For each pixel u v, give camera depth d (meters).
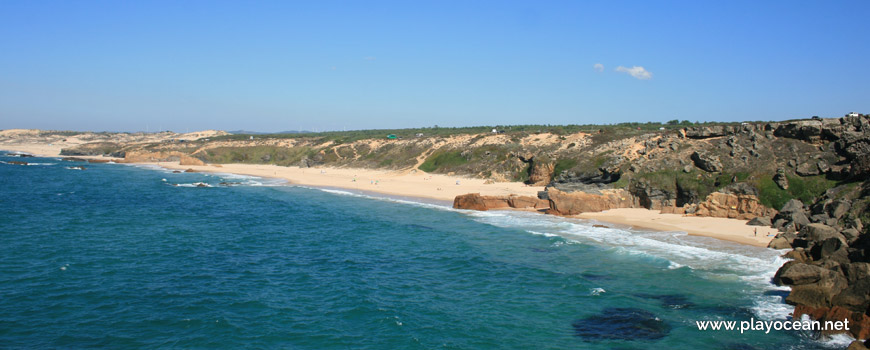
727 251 36.50
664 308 26.53
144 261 35.06
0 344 21.59
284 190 82.56
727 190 49.81
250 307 26.77
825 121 53.09
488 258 36.78
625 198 55.97
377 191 79.44
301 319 25.31
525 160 85.19
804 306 25.06
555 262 35.38
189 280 31.03
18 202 64.12
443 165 99.94
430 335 23.61
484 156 96.25
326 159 129.00
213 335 23.23
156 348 21.78
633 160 62.75
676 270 32.50
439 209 60.69
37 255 35.72
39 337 22.45
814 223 37.19
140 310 25.91
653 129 93.38
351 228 48.50
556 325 24.78
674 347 22.22
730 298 27.44
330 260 36.47
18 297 27.12
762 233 41.19
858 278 25.03
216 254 37.69
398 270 34.00
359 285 30.70
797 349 21.56
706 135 62.16
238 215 56.22
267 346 22.27
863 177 43.97
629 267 33.66
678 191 54.53
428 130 178.12
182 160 136.75
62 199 68.12
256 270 33.66
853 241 31.72
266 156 143.75
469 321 25.25
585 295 28.72
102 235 43.44
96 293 28.16
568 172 68.12
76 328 23.53
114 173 115.00
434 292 29.58
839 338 22.06
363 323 24.94
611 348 22.28
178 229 47.06
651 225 46.16
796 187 47.34
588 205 53.50
